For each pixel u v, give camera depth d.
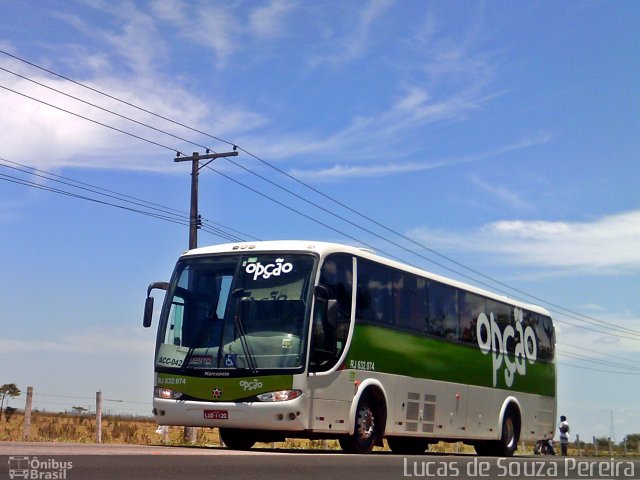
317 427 16.59
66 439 25.11
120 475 9.36
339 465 12.98
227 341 16.78
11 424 38.12
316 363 16.67
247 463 11.89
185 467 10.59
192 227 34.28
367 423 18.30
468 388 22.56
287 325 16.62
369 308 18.66
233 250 17.72
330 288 17.42
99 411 24.69
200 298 17.44
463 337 22.62
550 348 27.70
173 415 16.81
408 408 19.81
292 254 17.25
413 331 20.34
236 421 16.31
